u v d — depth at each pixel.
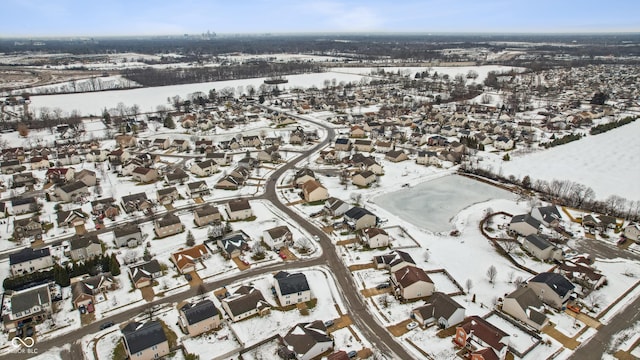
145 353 54.03
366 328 61.19
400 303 66.88
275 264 78.06
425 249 83.94
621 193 112.25
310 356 54.78
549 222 91.44
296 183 115.94
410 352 56.31
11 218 97.25
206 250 80.50
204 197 110.06
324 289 70.50
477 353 52.69
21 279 72.00
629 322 61.94
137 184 119.31
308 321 62.47
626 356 55.25
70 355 55.84
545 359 54.56
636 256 80.56
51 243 86.56
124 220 96.75
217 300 67.56
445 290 70.31
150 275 72.44
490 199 109.69
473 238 88.56
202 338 58.88
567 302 66.31
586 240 86.62
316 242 86.19
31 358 55.25
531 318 60.44
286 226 90.25
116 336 59.22
